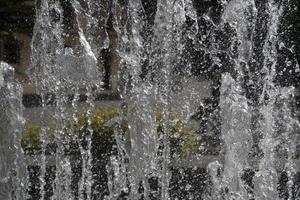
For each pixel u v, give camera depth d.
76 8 7.80
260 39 8.12
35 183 8.37
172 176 7.92
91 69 7.58
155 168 7.13
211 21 9.44
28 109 11.71
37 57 7.87
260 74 8.08
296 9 9.70
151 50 7.29
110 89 11.40
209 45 8.95
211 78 8.81
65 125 8.06
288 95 7.80
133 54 7.43
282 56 9.70
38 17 7.79
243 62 8.28
